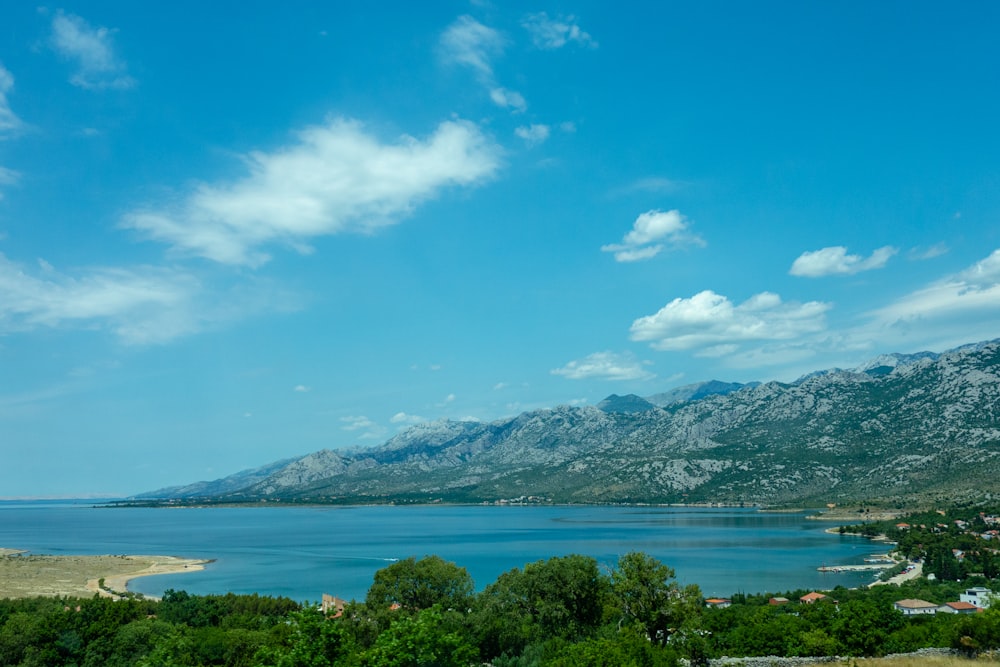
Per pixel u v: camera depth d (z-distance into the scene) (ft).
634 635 201.77
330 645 119.34
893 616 343.67
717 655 255.50
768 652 256.52
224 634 270.26
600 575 286.25
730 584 592.60
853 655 237.66
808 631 257.55
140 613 375.04
